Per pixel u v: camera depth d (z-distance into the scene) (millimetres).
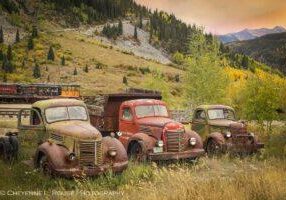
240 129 16172
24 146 12750
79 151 10836
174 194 8539
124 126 15062
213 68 32719
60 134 11289
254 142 16281
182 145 13914
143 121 14367
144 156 13336
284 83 24938
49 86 51594
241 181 9648
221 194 8438
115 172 11211
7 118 31594
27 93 49312
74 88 54500
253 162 14492
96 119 16172
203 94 32500
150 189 9422
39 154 11219
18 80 149625
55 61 188500
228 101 31031
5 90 48031
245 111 24766
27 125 12719
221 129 16547
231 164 14430
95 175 10875
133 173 11281
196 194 8445
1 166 11453
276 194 8555
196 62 33094
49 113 12164
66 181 10484
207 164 13812
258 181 9312
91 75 172000
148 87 40125
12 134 13641
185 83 33438
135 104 14875
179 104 36688
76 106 12625
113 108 16000
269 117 23734
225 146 15727
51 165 10570
